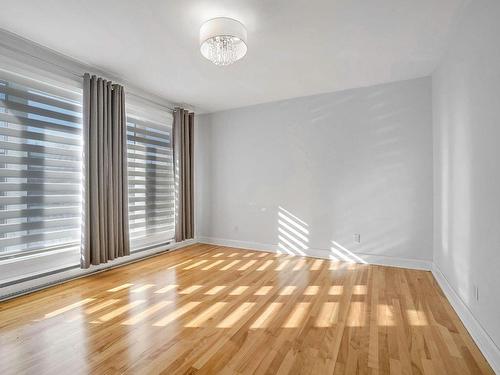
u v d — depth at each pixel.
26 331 1.93
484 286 1.76
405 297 2.55
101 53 2.76
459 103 2.27
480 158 1.84
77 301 2.43
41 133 2.74
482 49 1.81
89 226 3.00
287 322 2.08
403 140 3.45
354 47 2.62
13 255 2.53
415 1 1.97
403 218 3.46
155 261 3.76
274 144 4.34
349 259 3.77
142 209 3.95
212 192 4.91
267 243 4.39
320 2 1.97
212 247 4.64
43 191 2.76
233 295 2.59
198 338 1.85
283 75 3.31
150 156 4.09
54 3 1.99
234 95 4.05
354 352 1.70
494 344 1.60
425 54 2.76
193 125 4.75
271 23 2.23
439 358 1.65
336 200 3.87
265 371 1.52
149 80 3.47
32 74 2.61
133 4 2.00
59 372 1.51
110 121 3.24
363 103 3.69
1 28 2.32
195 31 2.37
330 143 3.91
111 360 1.61
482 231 1.80
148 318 2.13
